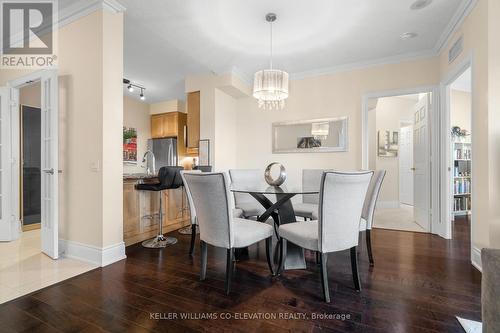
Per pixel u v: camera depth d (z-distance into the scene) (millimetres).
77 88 2664
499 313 908
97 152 2529
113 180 2605
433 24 2959
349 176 1808
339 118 4199
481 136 2385
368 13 2752
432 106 3635
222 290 2018
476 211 2471
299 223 2342
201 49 3594
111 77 2578
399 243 3209
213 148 4418
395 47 3527
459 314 1668
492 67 2234
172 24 2975
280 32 3137
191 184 2098
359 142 4082
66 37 2750
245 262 2613
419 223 4125
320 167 4363
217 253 2865
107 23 2539
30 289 2020
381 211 5527
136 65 4152
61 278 2219
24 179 3871
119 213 2668
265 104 3762
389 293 1948
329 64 4125
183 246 3119
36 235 3590
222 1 2570
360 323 1587
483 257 991
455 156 5074
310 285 2096
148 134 6590
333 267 2455
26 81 3107
